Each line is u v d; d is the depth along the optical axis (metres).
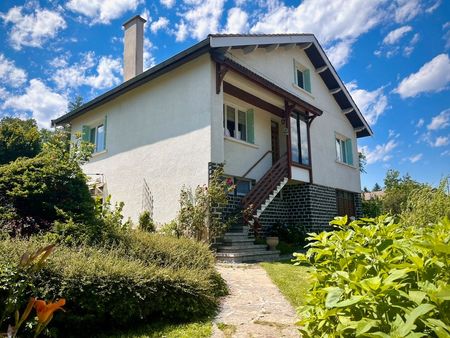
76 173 5.93
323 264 2.09
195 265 4.99
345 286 1.60
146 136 10.95
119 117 12.19
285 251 9.95
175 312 3.90
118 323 3.53
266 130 12.74
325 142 14.79
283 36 12.15
